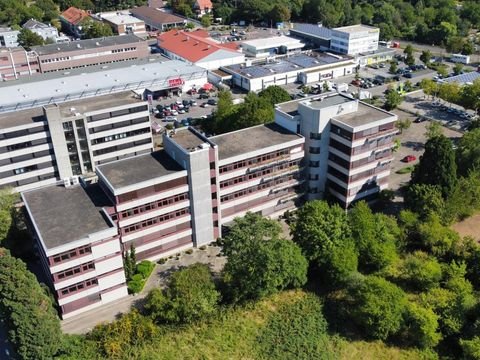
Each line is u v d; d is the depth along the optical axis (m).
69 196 97.00
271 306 90.88
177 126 163.25
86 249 84.06
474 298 86.88
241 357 80.50
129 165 101.50
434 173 108.56
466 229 111.75
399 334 84.88
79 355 77.19
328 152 115.62
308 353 81.25
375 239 97.38
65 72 193.50
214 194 103.94
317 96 119.25
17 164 123.25
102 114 130.75
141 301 91.62
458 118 169.00
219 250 106.12
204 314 86.81
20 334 71.44
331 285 94.88
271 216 116.81
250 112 135.12
